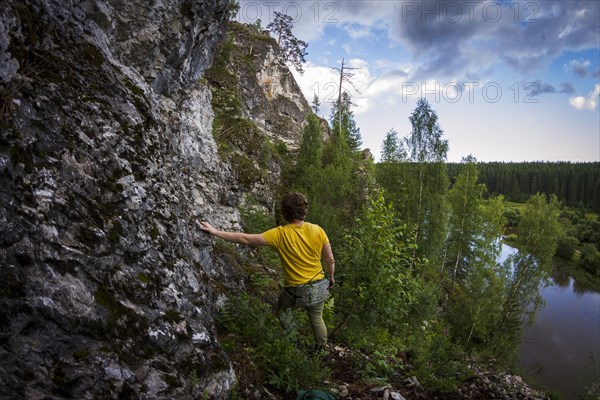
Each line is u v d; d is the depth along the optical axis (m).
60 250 2.13
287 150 26.41
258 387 3.38
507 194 150.75
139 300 2.53
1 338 1.72
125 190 2.84
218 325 4.09
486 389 5.70
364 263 5.47
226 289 5.15
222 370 2.97
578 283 54.28
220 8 6.65
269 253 8.74
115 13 4.98
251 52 29.69
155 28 5.47
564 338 30.12
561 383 21.75
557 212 24.72
